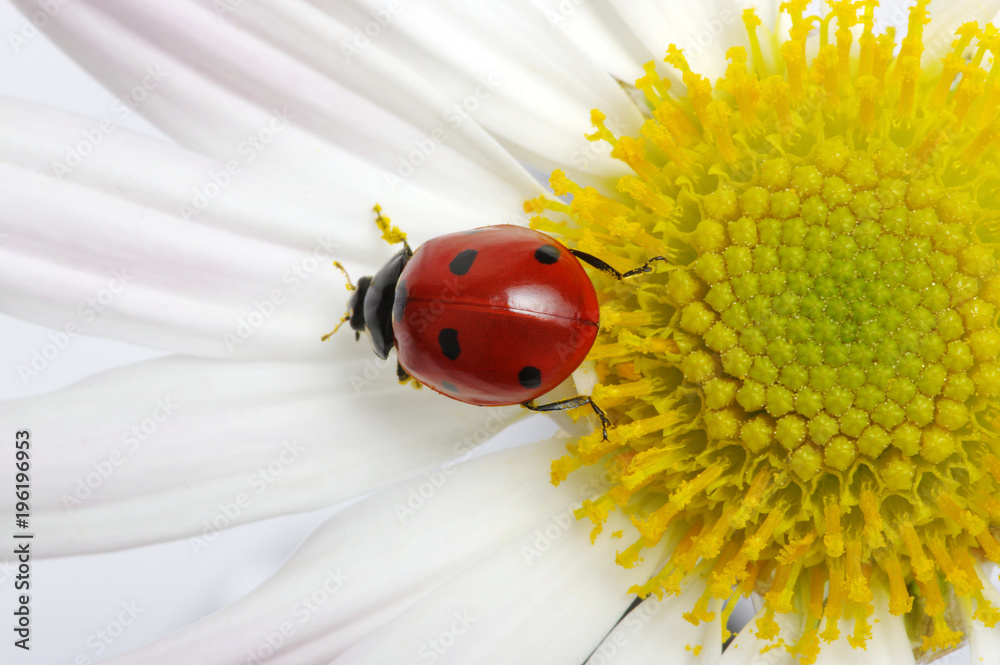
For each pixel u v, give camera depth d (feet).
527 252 0.25
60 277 0.25
